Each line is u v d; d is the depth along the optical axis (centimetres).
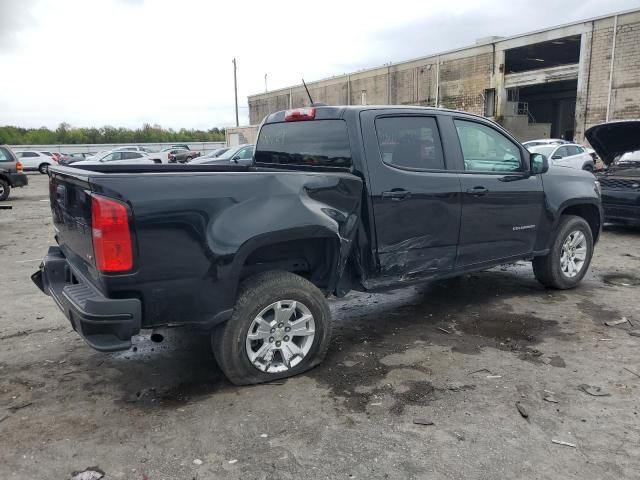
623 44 2597
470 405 336
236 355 352
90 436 304
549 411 329
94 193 297
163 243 309
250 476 269
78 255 350
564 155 1764
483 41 3400
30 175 3388
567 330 466
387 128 423
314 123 440
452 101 3612
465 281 628
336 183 381
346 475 269
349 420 320
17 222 1188
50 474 271
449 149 461
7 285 628
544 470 272
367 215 405
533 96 3878
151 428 312
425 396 348
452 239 463
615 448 290
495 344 436
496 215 495
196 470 274
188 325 330
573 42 2988
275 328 365
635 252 792
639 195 869
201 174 323
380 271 422
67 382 373
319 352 386
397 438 301
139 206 301
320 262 402
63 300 336
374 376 378
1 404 341
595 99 2748
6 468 274
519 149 527
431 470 272
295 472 272
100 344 301
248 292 351
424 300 558
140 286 308
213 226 324
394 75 4022
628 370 385
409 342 442
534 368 389
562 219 575
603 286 606
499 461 279
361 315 513
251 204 339
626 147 935
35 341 448
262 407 335
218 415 326
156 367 397
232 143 5019
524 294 574
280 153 479
